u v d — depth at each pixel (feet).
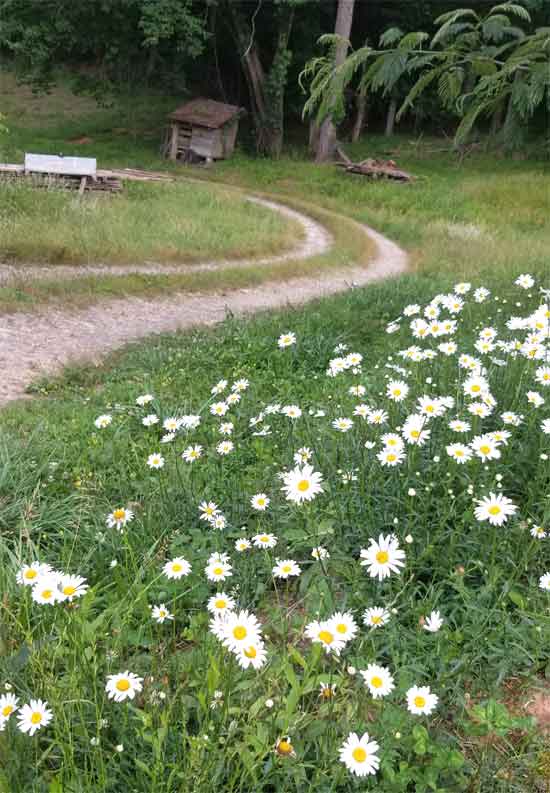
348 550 11.41
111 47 113.91
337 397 18.48
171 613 10.19
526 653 8.97
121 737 7.66
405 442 12.78
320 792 7.43
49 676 8.25
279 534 11.87
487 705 8.18
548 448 12.21
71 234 50.78
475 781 7.55
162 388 23.50
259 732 7.55
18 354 28.76
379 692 7.28
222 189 95.14
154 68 131.34
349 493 11.91
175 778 7.33
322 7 134.10
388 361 20.75
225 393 22.08
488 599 9.93
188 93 152.97
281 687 8.50
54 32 109.81
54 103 159.43
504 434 11.39
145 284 43.29
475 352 18.47
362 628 9.66
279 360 26.43
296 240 67.62
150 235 56.24
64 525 13.28
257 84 126.21
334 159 127.65
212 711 7.79
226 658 8.44
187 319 38.04
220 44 141.79
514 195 93.86
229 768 7.39
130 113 147.43
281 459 14.52
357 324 31.83
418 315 31.50
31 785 7.23
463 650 9.20
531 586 10.14
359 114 143.84
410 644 9.27
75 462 16.52
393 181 107.14
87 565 11.49
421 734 7.64
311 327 30.91
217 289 45.98
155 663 8.63
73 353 29.58
